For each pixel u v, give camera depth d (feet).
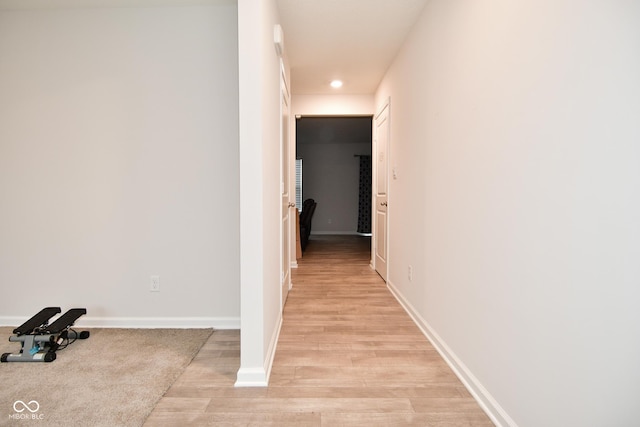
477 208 5.09
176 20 7.46
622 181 2.72
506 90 4.32
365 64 10.96
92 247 7.68
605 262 2.89
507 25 4.29
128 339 7.06
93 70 7.48
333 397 5.06
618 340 2.79
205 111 7.54
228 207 7.63
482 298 4.94
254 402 4.92
